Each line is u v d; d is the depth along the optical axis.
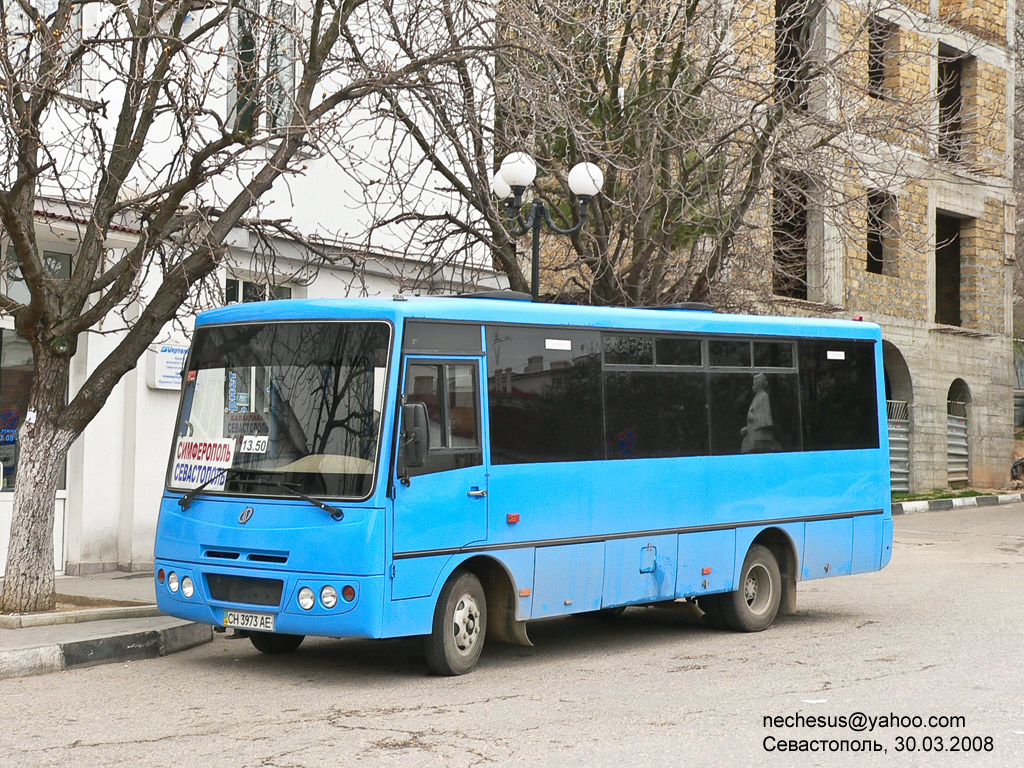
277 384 9.47
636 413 11.05
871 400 13.54
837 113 20.53
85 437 14.25
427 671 9.65
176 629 10.70
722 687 8.85
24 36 10.88
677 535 11.33
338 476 8.99
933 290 30.27
